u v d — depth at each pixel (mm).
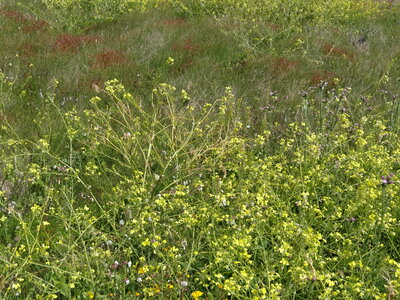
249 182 4191
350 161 4406
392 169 4703
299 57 8969
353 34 11078
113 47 9039
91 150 4781
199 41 9711
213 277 3260
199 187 4203
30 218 3727
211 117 5844
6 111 5906
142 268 3107
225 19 11477
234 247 3346
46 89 6664
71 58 8203
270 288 3088
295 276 3070
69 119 5398
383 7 15516
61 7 11172
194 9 12867
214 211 3707
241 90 7078
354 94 6914
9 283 3059
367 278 3229
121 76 7547
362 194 3814
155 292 3014
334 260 3396
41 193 4250
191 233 3736
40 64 7707
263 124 5547
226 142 4688
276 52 9070
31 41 8984
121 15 11867
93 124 5387
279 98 6848
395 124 5520
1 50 8336
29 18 10781
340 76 7918
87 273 3127
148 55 8531
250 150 5145
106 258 3252
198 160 4688
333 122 5547
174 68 8133
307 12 12516
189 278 3320
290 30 10500
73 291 3146
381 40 10586
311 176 4293
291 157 5082
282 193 4168
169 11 12750
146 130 5496
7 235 3586
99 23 10977
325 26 11656
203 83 7285
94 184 4449
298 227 3523
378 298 2867
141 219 3436
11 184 4324
